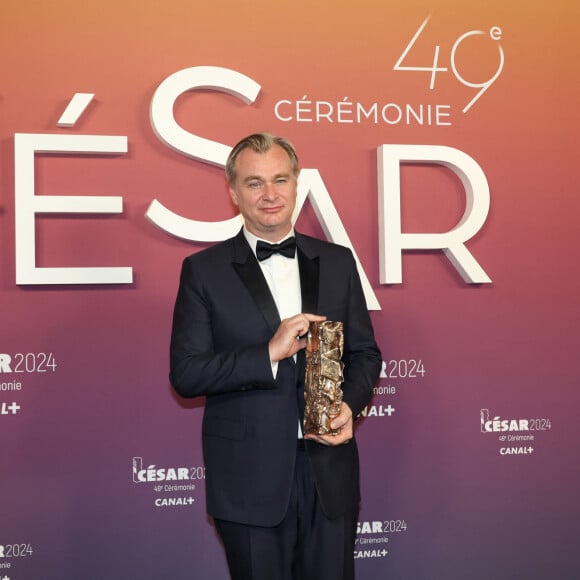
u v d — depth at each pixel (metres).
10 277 2.86
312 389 1.97
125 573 2.90
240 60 3.03
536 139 3.22
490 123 3.19
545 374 3.19
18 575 2.84
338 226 3.01
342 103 3.10
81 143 2.87
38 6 2.90
